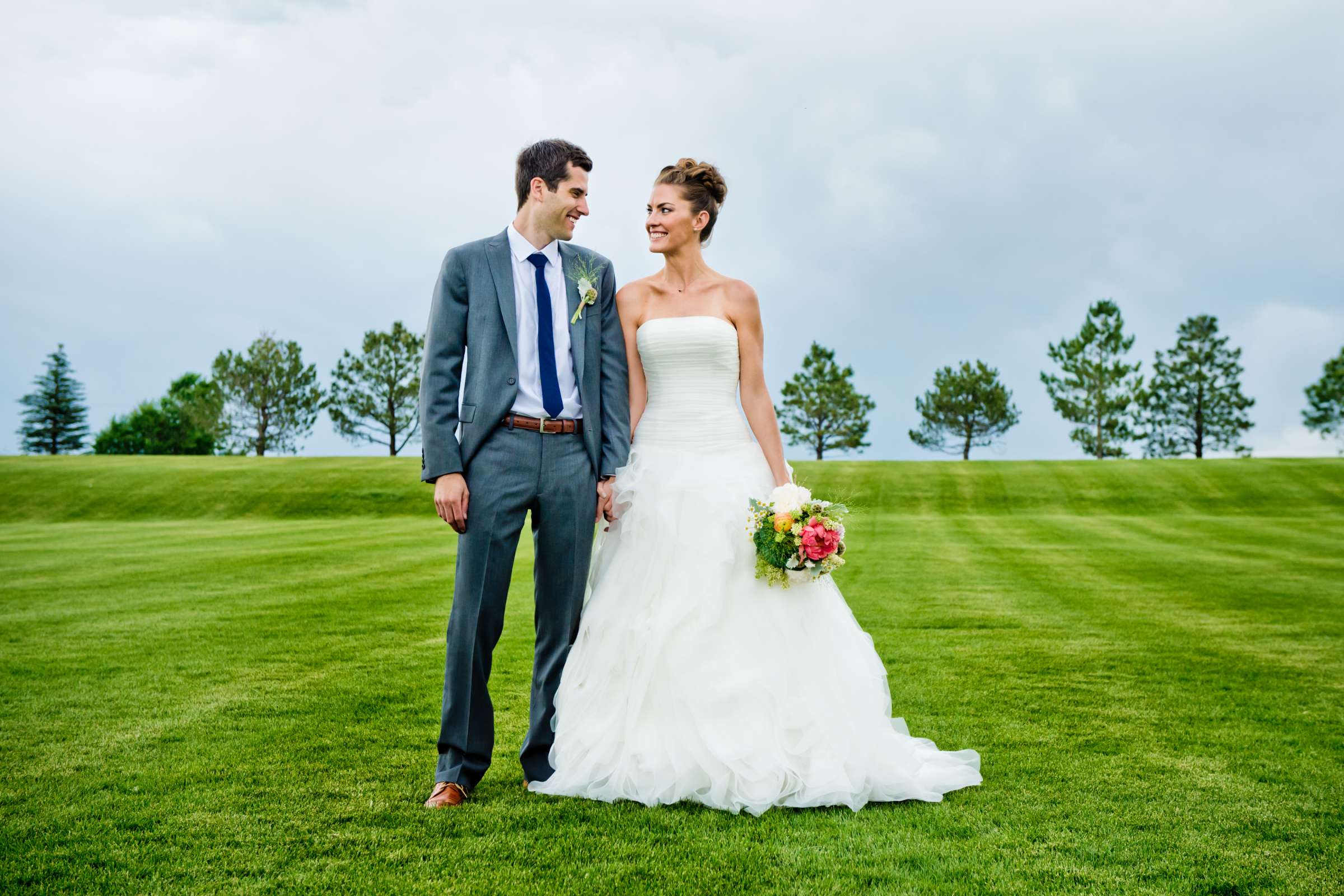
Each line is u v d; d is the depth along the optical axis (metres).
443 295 3.49
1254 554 13.73
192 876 2.66
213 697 5.01
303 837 2.96
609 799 3.36
